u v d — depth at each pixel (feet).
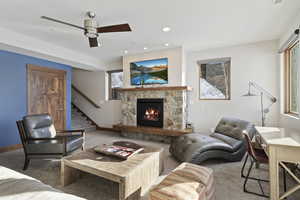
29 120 9.27
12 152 11.38
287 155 5.63
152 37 11.37
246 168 8.77
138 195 6.12
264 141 6.56
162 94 14.64
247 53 12.76
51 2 7.19
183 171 5.56
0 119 11.52
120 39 11.75
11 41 10.19
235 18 8.68
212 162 9.64
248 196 6.31
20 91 12.62
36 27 9.70
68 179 7.02
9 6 7.48
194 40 11.99
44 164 9.15
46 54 12.34
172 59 14.07
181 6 7.52
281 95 11.39
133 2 7.20
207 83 14.53
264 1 7.16
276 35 11.10
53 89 15.20
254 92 12.59
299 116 8.27
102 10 7.86
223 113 13.71
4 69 11.67
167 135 13.98
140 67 15.61
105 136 16.33
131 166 6.13
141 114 15.72
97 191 6.58
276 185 5.76
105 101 19.45
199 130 14.69
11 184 3.45
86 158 6.87
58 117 15.67
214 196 6.28
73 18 8.64
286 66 11.11
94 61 17.02
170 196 4.29
